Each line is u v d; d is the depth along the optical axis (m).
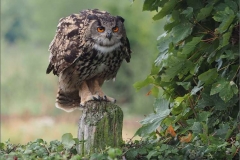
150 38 40.31
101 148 9.67
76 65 12.10
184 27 9.96
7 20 76.88
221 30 9.45
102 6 46.47
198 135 9.92
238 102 10.32
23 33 78.62
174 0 10.06
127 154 9.41
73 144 9.52
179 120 10.56
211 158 9.48
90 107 9.81
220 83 9.67
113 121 9.73
